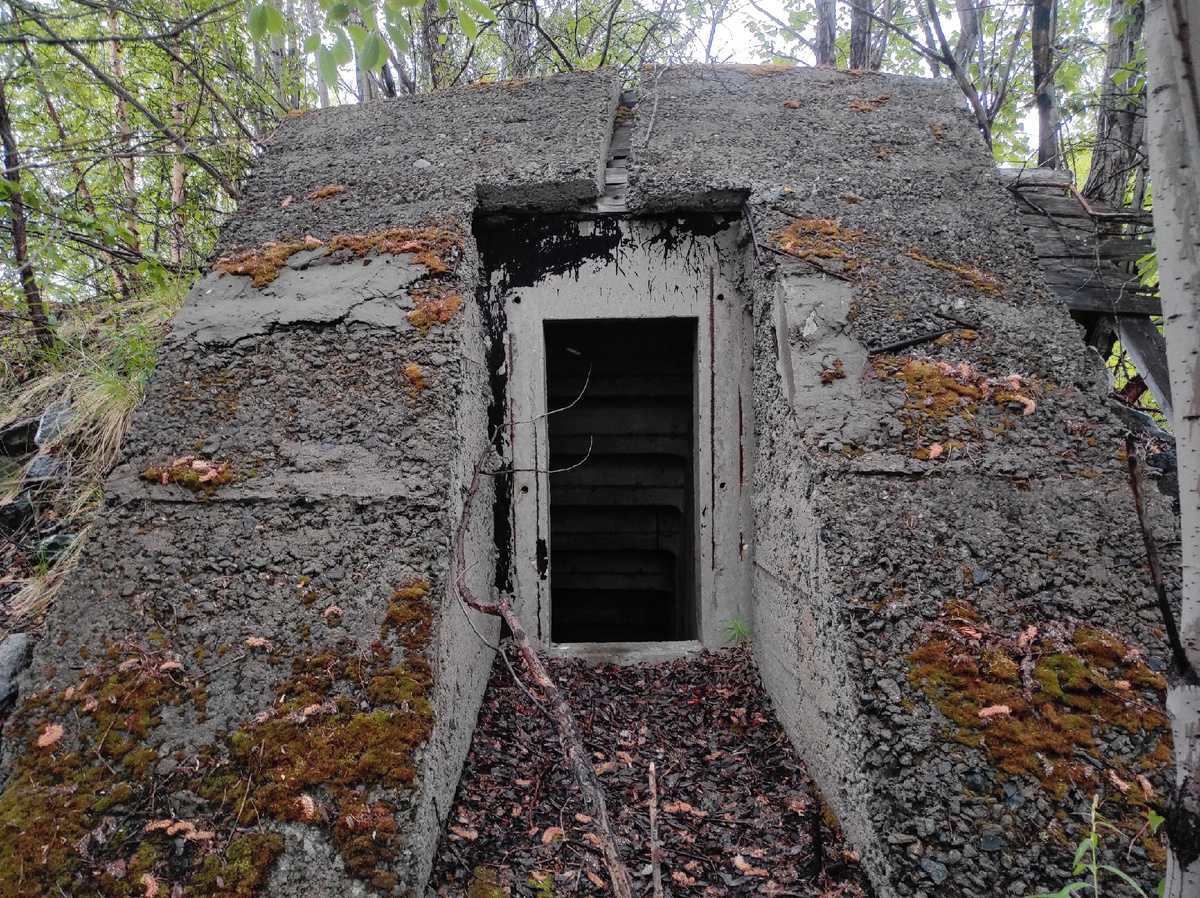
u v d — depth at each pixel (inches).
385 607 83.7
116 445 132.0
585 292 125.6
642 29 334.3
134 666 81.4
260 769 74.7
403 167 128.0
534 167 121.3
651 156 126.3
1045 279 120.8
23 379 153.3
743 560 125.9
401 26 90.1
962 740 75.2
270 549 88.4
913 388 99.1
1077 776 73.7
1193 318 46.1
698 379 127.8
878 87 146.4
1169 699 48.3
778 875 81.7
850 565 85.2
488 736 103.0
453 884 78.7
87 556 89.2
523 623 126.3
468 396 108.0
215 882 69.3
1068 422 97.7
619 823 89.8
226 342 105.6
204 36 226.4
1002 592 84.0
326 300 108.2
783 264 109.7
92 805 73.7
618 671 123.4
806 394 98.8
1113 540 88.1
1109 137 193.3
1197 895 47.0
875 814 73.8
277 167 133.4
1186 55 46.1
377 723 76.9
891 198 121.3
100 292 183.3
